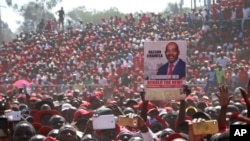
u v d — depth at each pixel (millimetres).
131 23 85938
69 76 67250
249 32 67750
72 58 75625
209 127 16141
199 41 69562
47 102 29828
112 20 89312
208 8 74125
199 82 52875
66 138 19766
